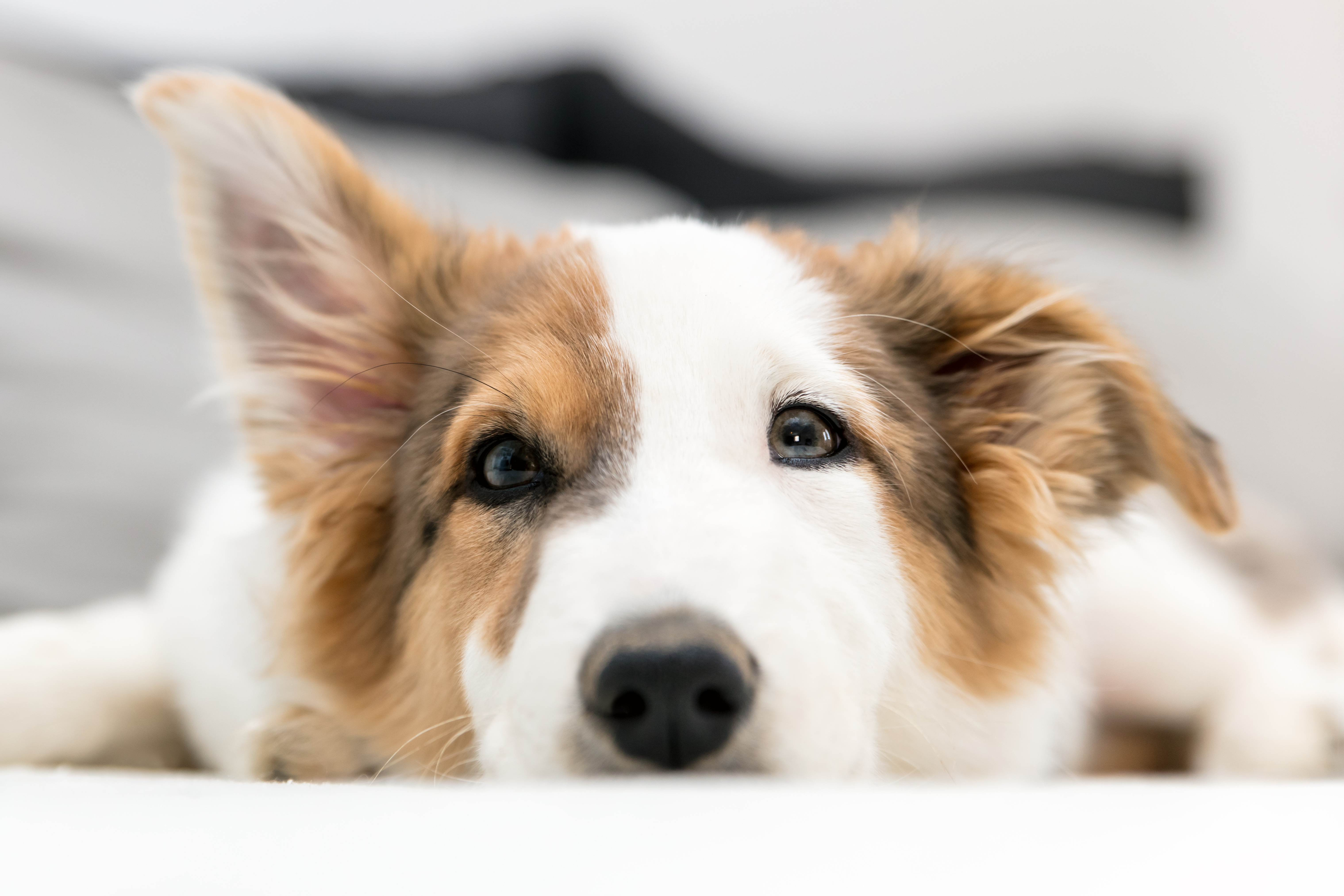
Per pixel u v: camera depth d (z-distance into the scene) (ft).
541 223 2.59
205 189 1.50
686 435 1.34
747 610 1.22
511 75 3.09
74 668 1.61
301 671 1.54
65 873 0.93
